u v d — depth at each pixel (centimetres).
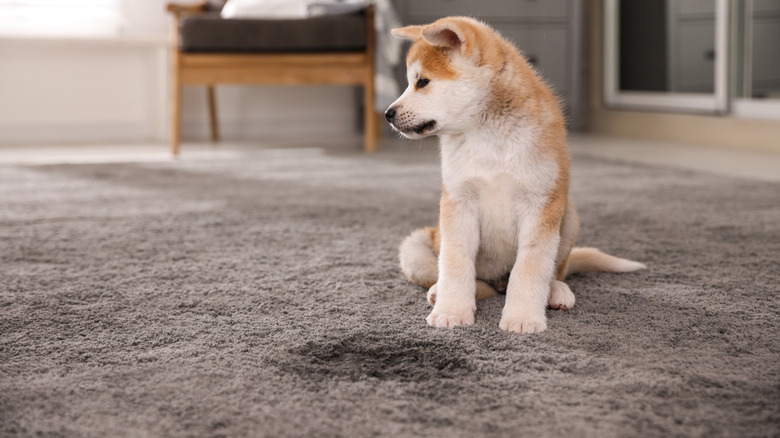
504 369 103
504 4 462
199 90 468
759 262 161
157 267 162
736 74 400
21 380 100
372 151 385
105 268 161
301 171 313
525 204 125
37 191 261
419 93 126
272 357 108
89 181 284
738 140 383
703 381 97
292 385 98
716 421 86
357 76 371
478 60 124
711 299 135
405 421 87
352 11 373
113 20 454
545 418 87
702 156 351
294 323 124
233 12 393
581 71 494
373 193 259
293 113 492
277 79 362
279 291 143
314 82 365
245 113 481
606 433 83
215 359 108
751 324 120
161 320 126
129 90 467
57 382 100
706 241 181
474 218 130
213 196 253
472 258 130
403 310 131
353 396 94
